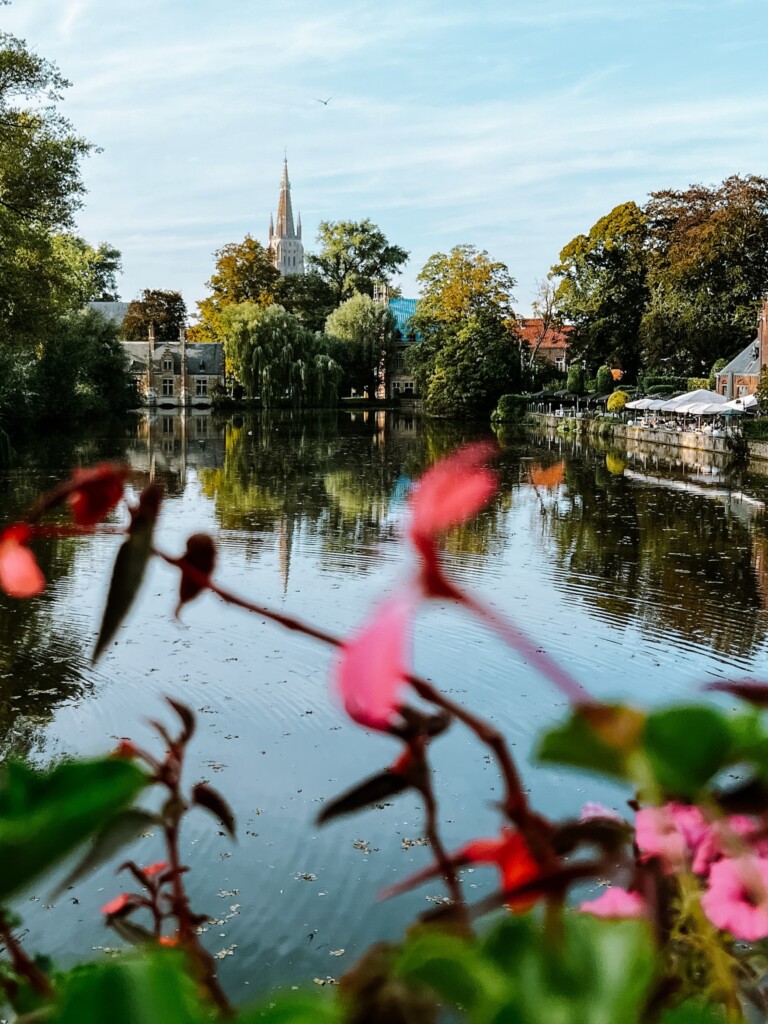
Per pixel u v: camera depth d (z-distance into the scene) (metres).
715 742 0.59
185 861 8.23
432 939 0.57
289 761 10.35
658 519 26.20
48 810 0.57
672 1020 0.66
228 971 6.83
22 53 27.58
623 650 14.34
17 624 15.55
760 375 45.81
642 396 62.78
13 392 46.50
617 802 9.08
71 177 28.92
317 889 7.91
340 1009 0.54
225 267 88.62
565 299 70.94
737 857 0.65
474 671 13.24
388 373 92.94
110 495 0.65
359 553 21.48
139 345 98.75
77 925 7.25
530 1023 0.53
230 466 38.84
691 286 58.50
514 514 27.00
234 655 14.02
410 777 0.69
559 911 0.60
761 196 56.47
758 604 17.23
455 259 76.50
